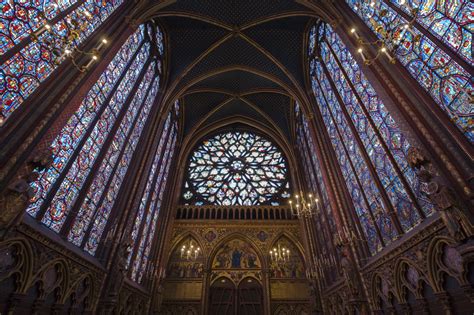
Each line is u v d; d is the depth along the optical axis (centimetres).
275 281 2081
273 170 2792
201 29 2098
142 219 1748
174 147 2659
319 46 1956
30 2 793
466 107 706
